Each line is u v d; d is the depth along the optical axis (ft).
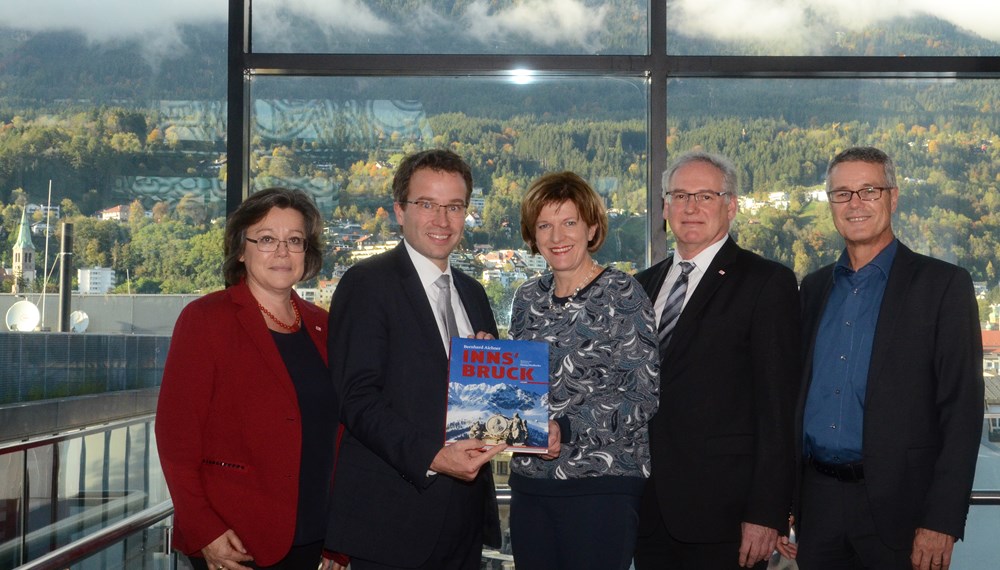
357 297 7.54
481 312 8.24
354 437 7.43
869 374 8.10
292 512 7.17
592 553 7.45
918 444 7.96
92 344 11.48
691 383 8.00
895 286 8.21
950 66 11.53
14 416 11.15
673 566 8.31
